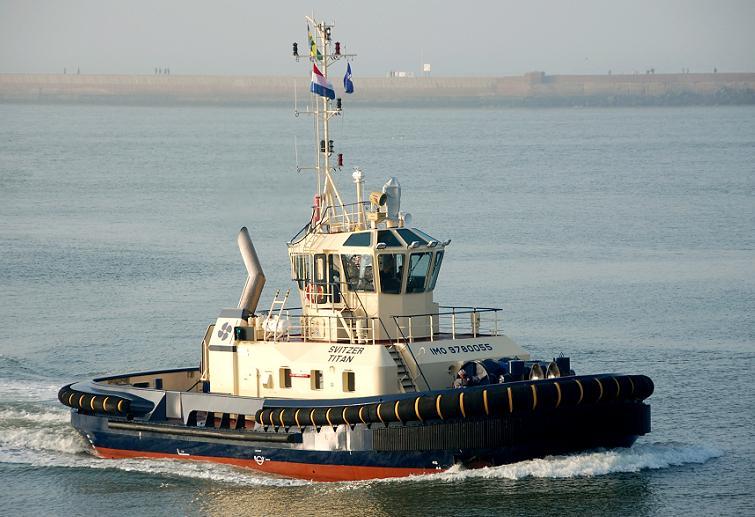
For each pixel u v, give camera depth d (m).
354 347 121.31
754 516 113.69
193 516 117.75
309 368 123.31
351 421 118.00
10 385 170.50
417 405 115.00
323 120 134.12
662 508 115.50
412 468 118.38
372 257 124.44
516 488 117.56
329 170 133.00
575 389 115.94
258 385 127.88
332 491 119.50
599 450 123.25
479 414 114.50
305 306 131.38
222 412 127.44
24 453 140.00
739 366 171.00
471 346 124.88
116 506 122.00
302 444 121.38
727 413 147.00
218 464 128.62
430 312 128.75
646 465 124.75
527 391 114.75
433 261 127.81
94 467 133.75
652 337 190.38
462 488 117.44
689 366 171.38
